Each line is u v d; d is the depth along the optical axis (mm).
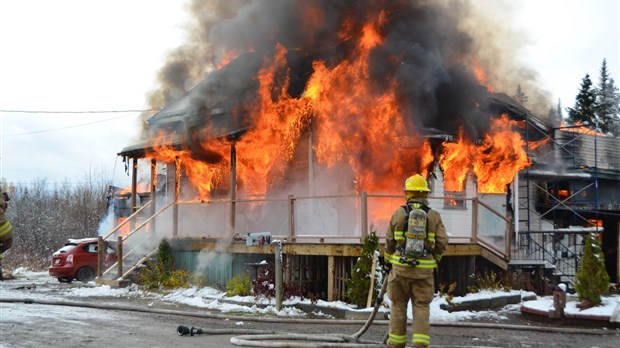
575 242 19625
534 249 19141
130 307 12531
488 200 18219
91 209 39406
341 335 8594
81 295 15273
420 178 7324
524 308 12477
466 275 14039
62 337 8828
